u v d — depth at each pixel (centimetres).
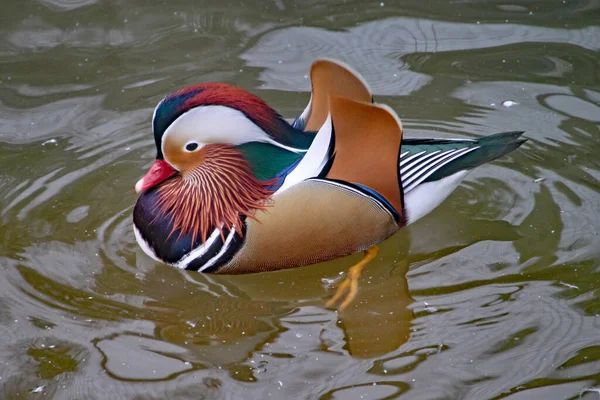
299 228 969
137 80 1348
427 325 897
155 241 1017
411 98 1300
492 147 1057
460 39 1417
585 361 834
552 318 893
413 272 993
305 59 1383
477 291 947
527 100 1286
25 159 1191
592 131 1213
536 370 827
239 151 998
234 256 991
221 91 968
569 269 966
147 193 1038
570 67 1341
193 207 1005
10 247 1026
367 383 819
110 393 810
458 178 1058
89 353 862
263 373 835
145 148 1223
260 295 977
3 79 1350
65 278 978
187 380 827
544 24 1438
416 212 1052
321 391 810
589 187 1105
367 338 887
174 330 902
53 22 1474
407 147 1049
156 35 1452
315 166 966
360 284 985
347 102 930
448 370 832
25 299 940
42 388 816
